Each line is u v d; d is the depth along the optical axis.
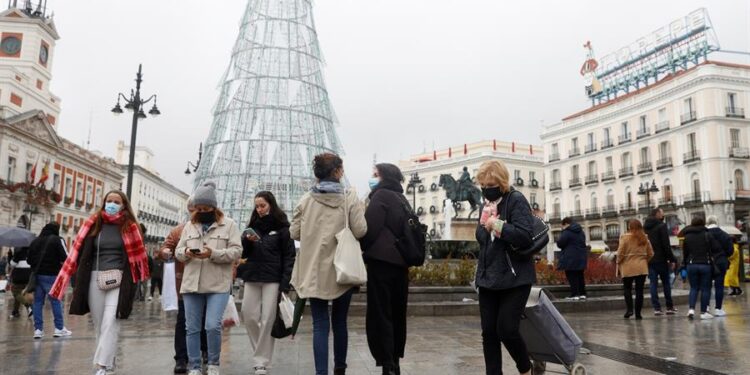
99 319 4.46
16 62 43.34
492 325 3.52
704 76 36.88
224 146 31.09
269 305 4.53
